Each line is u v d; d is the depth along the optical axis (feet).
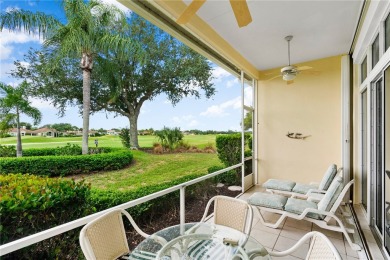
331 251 4.00
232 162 21.38
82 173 17.35
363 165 12.48
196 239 5.48
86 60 19.08
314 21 9.81
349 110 13.44
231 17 9.37
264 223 9.98
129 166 22.40
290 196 13.35
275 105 16.94
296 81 16.07
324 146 14.99
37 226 5.94
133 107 27.78
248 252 4.89
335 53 13.93
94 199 9.76
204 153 29.19
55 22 15.17
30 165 14.17
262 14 9.20
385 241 7.74
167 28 8.91
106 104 24.45
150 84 28.09
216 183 17.04
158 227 10.73
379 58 8.19
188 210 13.42
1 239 5.26
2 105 13.92
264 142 17.47
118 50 20.18
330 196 8.59
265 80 17.40
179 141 29.66
